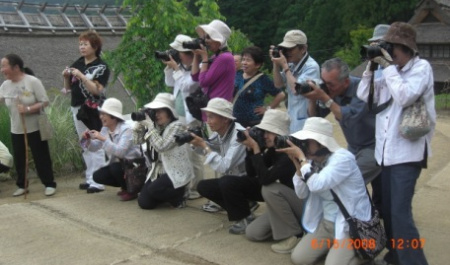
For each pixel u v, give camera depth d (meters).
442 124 11.44
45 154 5.51
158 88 7.11
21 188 5.61
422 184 5.48
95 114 5.19
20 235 4.05
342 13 30.44
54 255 3.67
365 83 3.22
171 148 4.49
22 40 13.57
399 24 2.96
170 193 4.57
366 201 3.26
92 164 5.55
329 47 31.61
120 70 7.10
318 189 3.14
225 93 4.50
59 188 5.89
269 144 3.72
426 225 4.21
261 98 4.69
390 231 3.32
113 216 4.50
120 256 3.65
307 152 3.34
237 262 3.51
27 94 5.24
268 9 35.25
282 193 3.61
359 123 3.64
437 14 21.58
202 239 3.95
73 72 5.04
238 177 3.99
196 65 4.74
